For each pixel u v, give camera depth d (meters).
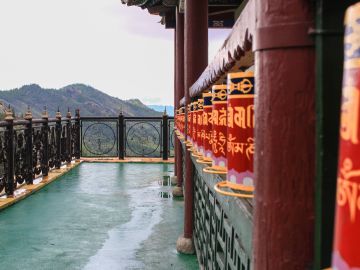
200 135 2.38
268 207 0.76
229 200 1.39
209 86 2.58
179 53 7.09
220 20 8.42
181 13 7.18
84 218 5.94
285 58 0.73
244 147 1.13
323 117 0.68
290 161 0.74
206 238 3.32
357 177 0.49
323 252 0.69
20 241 4.90
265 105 0.76
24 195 7.19
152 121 12.47
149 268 4.11
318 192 0.69
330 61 0.68
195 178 4.43
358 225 0.49
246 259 1.52
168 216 6.07
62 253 4.52
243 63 1.56
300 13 0.71
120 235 5.16
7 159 6.84
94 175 9.89
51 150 9.80
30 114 7.98
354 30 0.48
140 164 11.89
